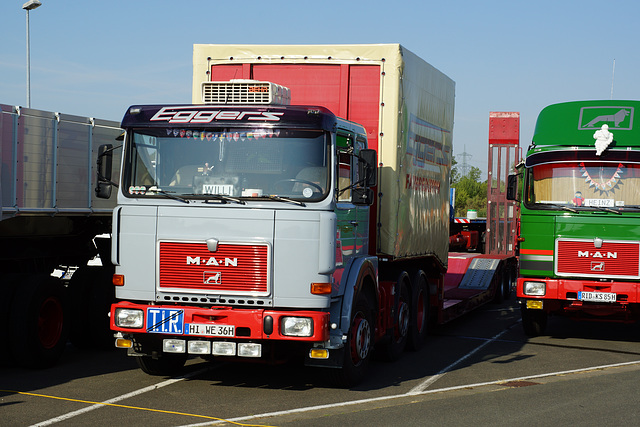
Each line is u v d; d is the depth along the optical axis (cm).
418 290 1189
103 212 1080
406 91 1059
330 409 766
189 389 851
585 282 1216
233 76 1068
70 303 1013
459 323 1533
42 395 804
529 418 738
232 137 808
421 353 1153
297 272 777
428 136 1202
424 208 1188
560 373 988
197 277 794
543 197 1251
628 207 1211
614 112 1239
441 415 746
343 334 824
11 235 954
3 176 873
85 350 1120
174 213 801
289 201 780
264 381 905
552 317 1644
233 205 789
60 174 980
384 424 707
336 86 1038
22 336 925
